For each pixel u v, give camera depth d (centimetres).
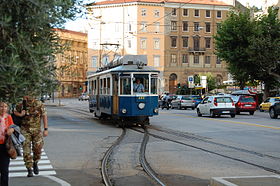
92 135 1838
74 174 975
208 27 9044
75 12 549
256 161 1112
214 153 1266
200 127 2216
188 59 8994
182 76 8950
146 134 1883
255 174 934
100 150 1367
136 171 1008
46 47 478
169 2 8762
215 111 3047
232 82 6100
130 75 2189
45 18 464
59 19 495
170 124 2445
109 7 8744
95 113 2894
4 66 425
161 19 8750
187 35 8938
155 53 8762
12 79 430
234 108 3058
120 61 2330
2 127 727
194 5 8912
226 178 822
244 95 3650
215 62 9125
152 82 2225
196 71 9025
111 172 995
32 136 930
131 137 1756
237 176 904
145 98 2197
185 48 8956
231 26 4622
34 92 491
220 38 4750
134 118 2244
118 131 2033
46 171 1006
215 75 9112
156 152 1305
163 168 1034
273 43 4256
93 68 8912
